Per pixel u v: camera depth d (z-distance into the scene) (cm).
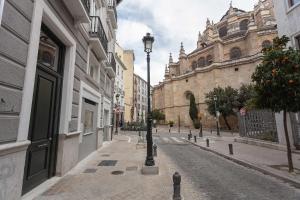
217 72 4300
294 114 1075
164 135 2830
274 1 1247
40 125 529
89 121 1003
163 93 5966
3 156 345
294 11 1084
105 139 1653
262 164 789
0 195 338
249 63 3916
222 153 1089
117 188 511
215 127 4125
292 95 627
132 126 3791
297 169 700
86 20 705
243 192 511
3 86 348
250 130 1593
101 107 1311
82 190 493
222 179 625
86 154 948
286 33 1138
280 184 577
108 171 681
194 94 4869
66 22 632
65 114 648
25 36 411
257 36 4006
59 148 625
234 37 4616
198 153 1196
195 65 5341
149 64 803
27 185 470
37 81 516
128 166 759
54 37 618
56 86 628
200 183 581
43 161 549
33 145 494
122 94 3956
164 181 579
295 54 639
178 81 5347
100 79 1237
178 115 5209
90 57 997
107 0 1396
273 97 662
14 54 376
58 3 572
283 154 1016
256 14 4753
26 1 414
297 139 1059
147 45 809
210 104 3525
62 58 672
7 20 356
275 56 660
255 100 752
